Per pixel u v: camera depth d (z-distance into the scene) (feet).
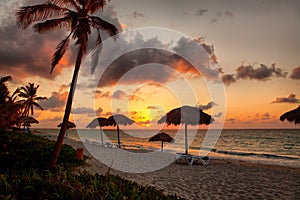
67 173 13.51
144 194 11.07
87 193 9.90
